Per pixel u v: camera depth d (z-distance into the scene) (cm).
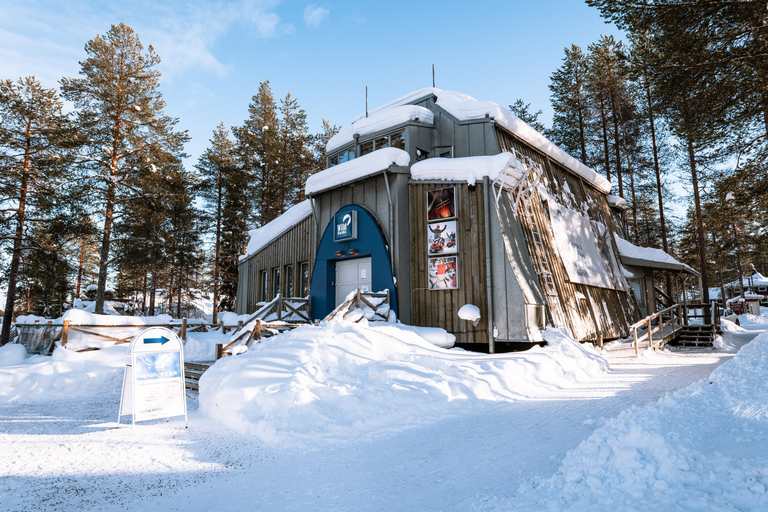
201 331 1845
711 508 304
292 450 582
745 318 3875
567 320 1445
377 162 1445
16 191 2308
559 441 558
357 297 1285
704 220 1644
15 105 2300
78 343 1310
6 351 1327
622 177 3112
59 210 2344
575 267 1653
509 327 1233
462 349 1218
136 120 2531
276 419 669
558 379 1013
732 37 1198
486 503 376
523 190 1515
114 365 1216
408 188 1438
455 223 1338
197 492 438
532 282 1327
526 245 1393
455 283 1310
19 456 560
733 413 597
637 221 3247
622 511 319
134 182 2445
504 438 588
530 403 812
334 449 581
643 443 412
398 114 1562
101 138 2442
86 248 3881
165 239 2653
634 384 950
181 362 776
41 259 2342
